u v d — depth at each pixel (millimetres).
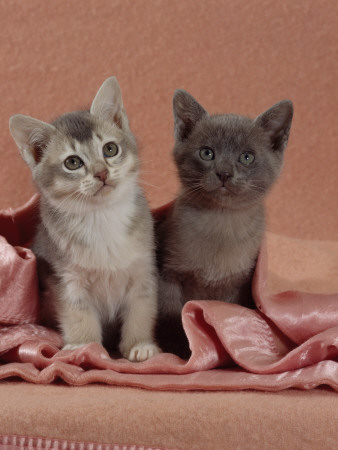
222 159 783
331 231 1104
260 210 812
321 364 698
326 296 782
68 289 774
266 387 687
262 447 649
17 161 1073
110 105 791
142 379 697
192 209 802
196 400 669
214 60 1093
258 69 1096
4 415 659
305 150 1105
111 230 767
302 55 1095
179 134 822
